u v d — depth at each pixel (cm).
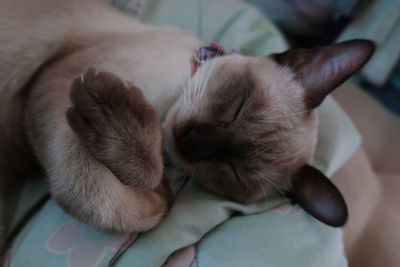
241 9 64
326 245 45
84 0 50
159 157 40
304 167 47
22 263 41
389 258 53
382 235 55
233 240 43
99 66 44
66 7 48
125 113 38
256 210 46
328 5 72
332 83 44
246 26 62
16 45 45
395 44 69
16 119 46
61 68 45
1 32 45
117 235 41
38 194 46
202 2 64
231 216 45
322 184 46
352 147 54
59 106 42
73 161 39
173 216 42
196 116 44
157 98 45
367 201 57
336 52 44
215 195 46
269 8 76
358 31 71
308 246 44
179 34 51
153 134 39
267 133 44
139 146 39
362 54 43
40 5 47
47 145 41
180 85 46
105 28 49
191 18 63
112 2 62
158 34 49
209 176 45
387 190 60
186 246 42
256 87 44
